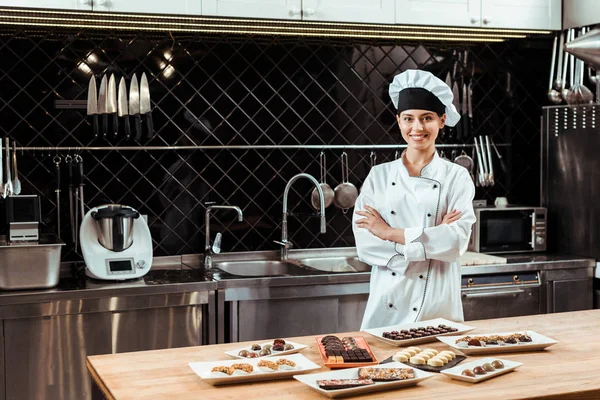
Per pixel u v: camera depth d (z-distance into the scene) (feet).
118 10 11.49
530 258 13.94
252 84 13.78
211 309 11.55
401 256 9.20
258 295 11.77
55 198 12.84
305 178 14.17
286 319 11.99
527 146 15.56
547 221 15.03
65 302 10.83
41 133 12.69
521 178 15.58
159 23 12.48
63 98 12.78
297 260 13.98
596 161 13.76
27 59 12.60
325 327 12.21
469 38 14.61
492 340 7.59
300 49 14.02
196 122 13.51
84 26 12.60
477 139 15.30
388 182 9.59
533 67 15.52
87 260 11.60
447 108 9.39
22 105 12.59
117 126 12.99
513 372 6.82
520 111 15.52
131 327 11.20
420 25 13.07
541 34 14.85
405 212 9.41
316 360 7.25
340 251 14.44
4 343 10.65
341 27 13.12
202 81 13.51
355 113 14.40
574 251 14.39
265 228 13.99
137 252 11.82
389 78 14.61
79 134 12.89
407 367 6.70
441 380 6.61
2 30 12.46
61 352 10.89
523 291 13.38
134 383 6.48
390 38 14.44
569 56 14.97
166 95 13.33
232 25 12.74
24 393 10.77
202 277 11.87
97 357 7.30
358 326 12.42
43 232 12.77
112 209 11.76
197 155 13.56
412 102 9.11
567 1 13.87
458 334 7.97
